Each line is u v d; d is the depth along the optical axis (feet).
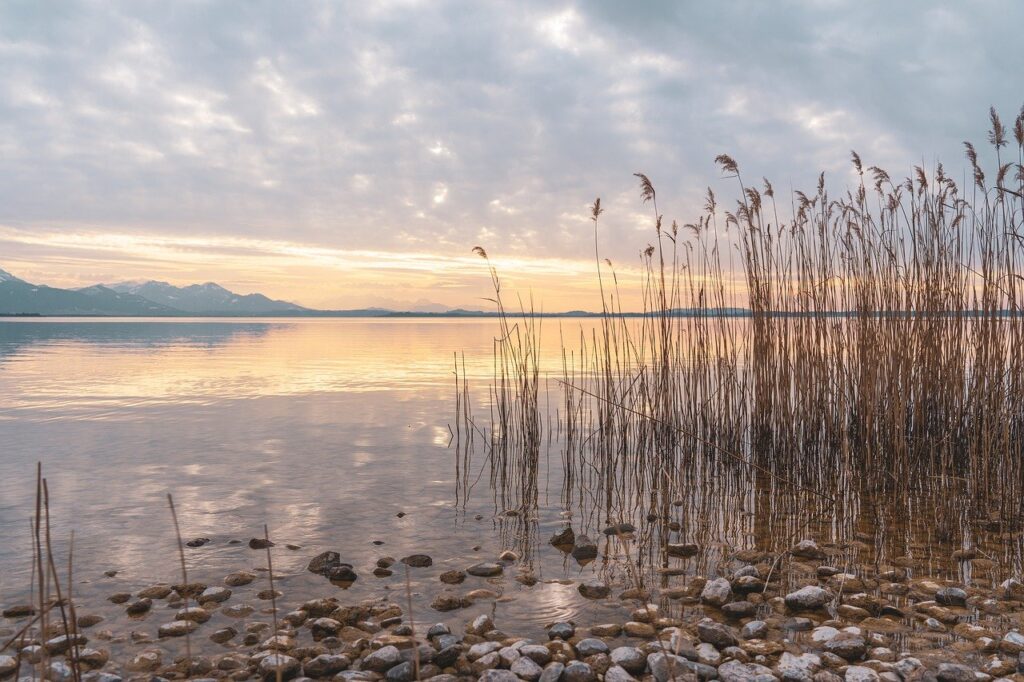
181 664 11.50
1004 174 20.48
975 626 12.66
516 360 30.09
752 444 27.07
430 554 17.31
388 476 25.16
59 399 44.68
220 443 30.66
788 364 25.43
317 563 16.25
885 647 11.88
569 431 26.78
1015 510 20.10
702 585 15.10
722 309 27.45
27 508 20.58
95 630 12.87
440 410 40.73
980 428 22.25
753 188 25.50
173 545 17.62
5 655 11.48
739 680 10.59
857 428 25.84
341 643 12.42
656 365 27.48
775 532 19.02
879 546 17.58
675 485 24.68
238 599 14.40
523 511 21.06
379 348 109.29
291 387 52.19
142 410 40.14
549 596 14.67
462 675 11.30
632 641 12.46
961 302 23.21
